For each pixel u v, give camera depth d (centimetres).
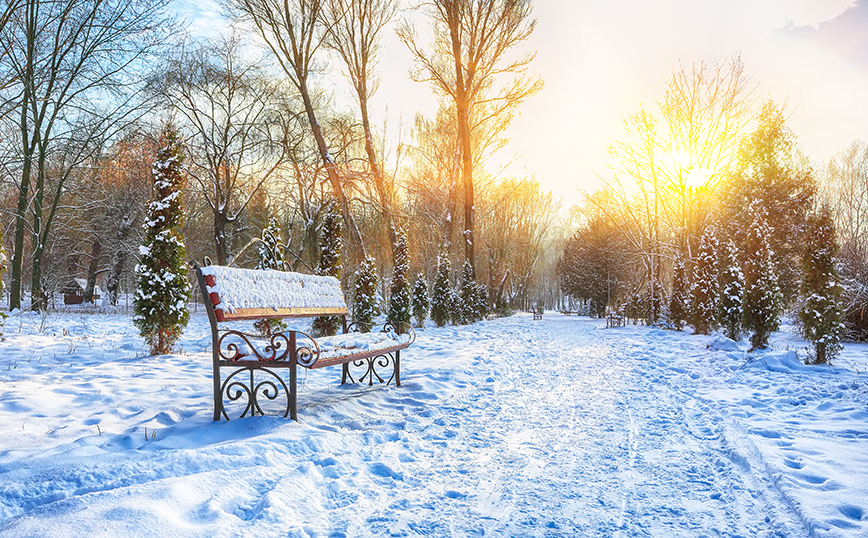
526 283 5803
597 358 1141
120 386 625
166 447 400
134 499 292
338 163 2303
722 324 1515
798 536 278
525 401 663
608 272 4669
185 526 274
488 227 4281
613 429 525
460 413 585
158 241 973
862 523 284
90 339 1176
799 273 2438
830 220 974
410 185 3005
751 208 1191
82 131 2322
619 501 334
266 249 1379
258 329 1362
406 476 375
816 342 960
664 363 1048
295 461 391
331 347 571
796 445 444
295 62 1950
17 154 2159
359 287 1523
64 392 578
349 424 507
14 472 327
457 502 330
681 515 312
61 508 280
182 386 645
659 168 2597
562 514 312
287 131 2539
